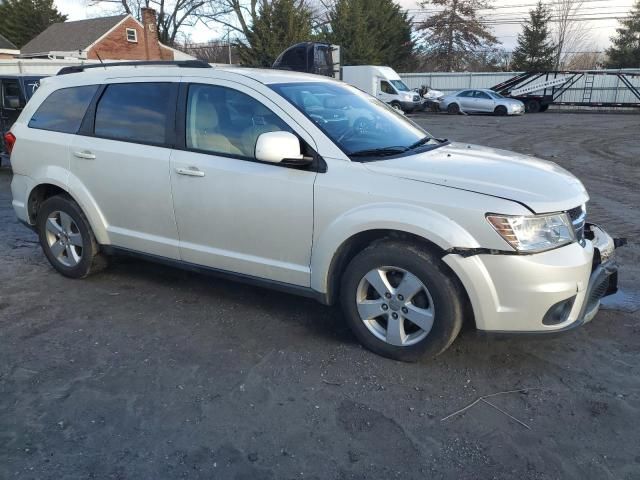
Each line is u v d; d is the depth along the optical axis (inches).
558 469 99.0
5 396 120.6
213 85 152.6
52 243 192.7
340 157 134.3
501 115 1123.3
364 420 112.6
